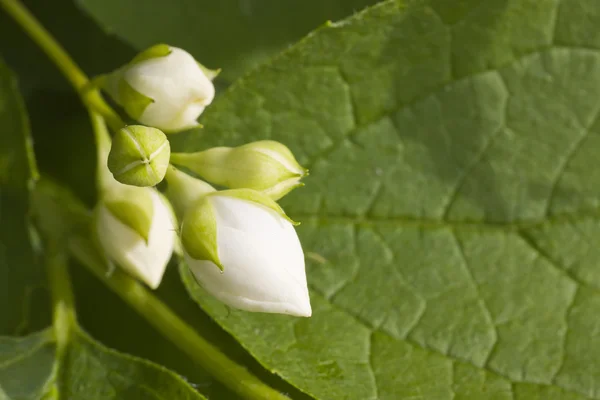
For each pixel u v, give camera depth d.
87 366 0.28
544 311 0.28
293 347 0.27
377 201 0.29
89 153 0.30
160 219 0.27
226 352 0.28
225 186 0.28
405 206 0.29
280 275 0.26
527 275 0.29
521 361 0.28
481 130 0.29
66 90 0.30
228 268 0.26
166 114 0.27
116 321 0.29
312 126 0.28
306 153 0.29
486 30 0.28
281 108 0.28
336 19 0.30
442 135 0.29
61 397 0.27
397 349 0.28
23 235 0.29
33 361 0.28
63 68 0.29
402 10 0.27
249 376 0.27
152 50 0.27
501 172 0.29
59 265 0.28
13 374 0.27
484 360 0.28
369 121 0.29
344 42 0.28
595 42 0.28
